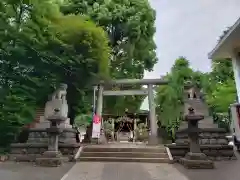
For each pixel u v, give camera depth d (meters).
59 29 13.88
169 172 8.04
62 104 12.96
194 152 9.44
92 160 10.91
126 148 11.70
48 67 14.16
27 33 12.55
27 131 13.20
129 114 26.61
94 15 20.62
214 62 20.92
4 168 8.92
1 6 12.37
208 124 12.45
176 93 17.22
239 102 13.25
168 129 19.89
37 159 9.63
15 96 12.41
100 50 15.16
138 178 7.05
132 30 22.23
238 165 9.41
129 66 24.53
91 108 20.48
